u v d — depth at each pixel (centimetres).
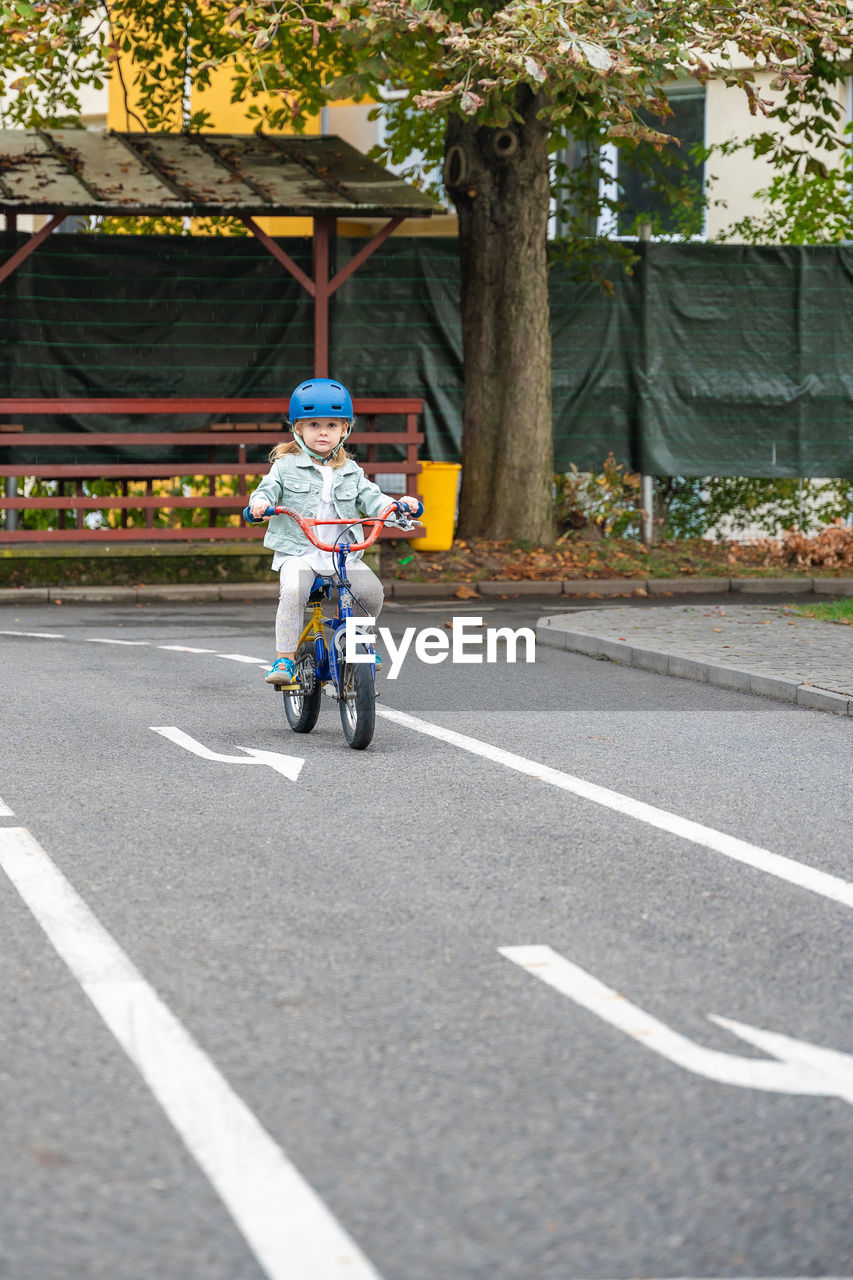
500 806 711
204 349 1934
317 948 505
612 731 909
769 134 2005
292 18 1538
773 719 955
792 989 473
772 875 601
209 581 1791
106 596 1706
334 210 1784
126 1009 449
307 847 633
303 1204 335
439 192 2375
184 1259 313
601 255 1994
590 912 548
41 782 754
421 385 1966
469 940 515
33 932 520
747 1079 405
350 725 846
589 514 1966
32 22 1594
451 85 1539
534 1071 408
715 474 1997
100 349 1911
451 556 1845
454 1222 328
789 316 1997
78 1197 338
